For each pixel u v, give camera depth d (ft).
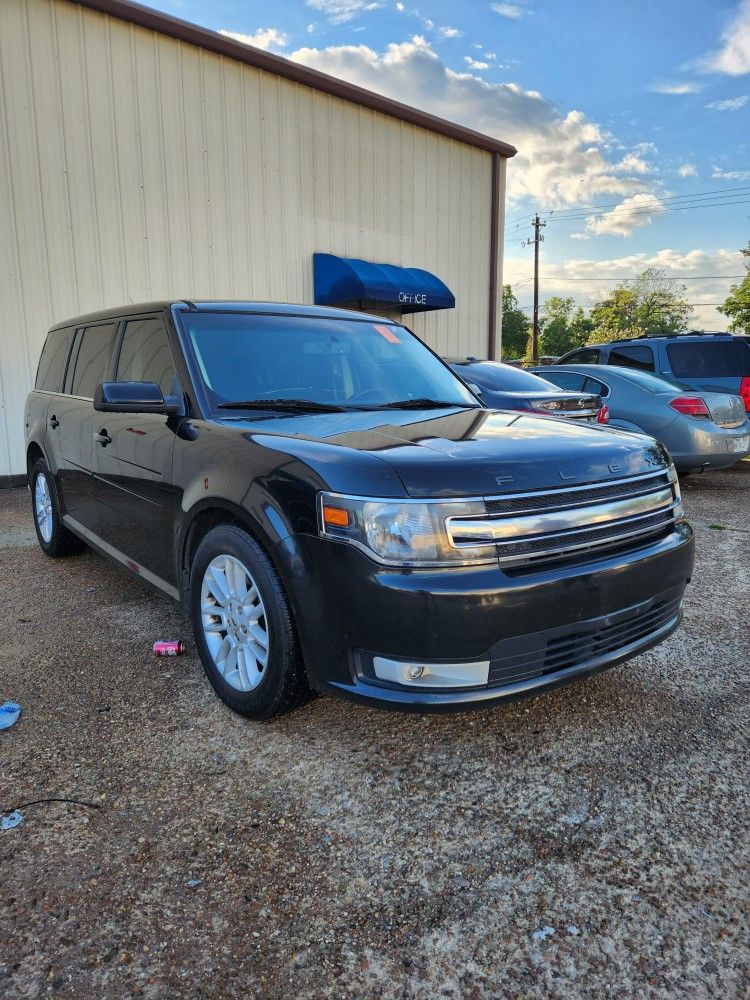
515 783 8.08
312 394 11.23
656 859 6.88
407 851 7.00
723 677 10.77
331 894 6.44
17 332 29.12
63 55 29.14
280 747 8.82
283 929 6.05
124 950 5.81
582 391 28.40
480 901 6.36
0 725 9.27
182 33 31.78
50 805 7.68
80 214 30.25
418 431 9.23
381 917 6.18
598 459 8.55
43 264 29.50
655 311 290.35
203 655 9.91
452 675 7.47
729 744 8.91
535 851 7.00
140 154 31.63
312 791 7.94
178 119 32.60
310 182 37.86
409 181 42.78
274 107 35.91
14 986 5.45
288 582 8.01
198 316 11.54
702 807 7.66
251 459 8.75
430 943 5.91
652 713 9.66
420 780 8.14
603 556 8.32
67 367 15.99
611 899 6.38
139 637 12.45
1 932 5.97
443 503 7.38
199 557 9.75
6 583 15.72
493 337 49.21
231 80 34.14
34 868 6.72
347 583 7.51
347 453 8.02
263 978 5.58
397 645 7.37
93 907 6.26
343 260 38.09
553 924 6.11
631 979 5.57
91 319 14.99
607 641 8.47
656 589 8.80
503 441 8.64
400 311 44.52
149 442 11.11
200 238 33.94
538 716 9.57
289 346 11.82
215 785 8.04
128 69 30.89
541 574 7.68
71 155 29.78
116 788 7.98
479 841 7.14
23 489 29.17
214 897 6.39
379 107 39.88
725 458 25.55
